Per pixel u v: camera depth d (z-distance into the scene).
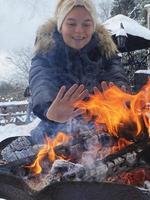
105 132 1.32
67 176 1.12
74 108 1.22
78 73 1.42
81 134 1.29
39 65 1.40
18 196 1.15
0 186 1.19
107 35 1.49
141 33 6.17
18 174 1.27
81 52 1.43
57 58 1.41
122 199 0.98
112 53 1.51
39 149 1.30
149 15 11.88
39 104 1.29
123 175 1.20
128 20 6.30
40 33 1.46
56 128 1.35
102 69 1.47
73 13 1.40
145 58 6.78
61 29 1.43
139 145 1.24
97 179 1.14
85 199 1.01
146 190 1.08
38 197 1.08
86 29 1.42
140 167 1.23
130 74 6.16
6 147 1.35
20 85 17.50
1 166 1.26
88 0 1.41
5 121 6.74
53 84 1.35
